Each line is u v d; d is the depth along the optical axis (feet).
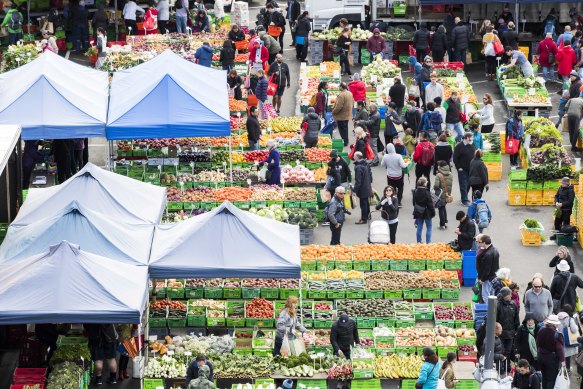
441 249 191.62
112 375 159.84
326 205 214.90
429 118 238.68
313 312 174.40
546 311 168.25
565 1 300.20
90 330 157.58
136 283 156.97
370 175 213.46
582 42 289.94
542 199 223.92
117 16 325.01
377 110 241.96
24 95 206.18
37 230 164.96
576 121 245.04
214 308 175.01
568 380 156.56
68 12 322.55
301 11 354.33
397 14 315.37
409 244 196.34
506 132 239.91
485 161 235.20
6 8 327.47
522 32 315.17
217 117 208.33
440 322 172.24
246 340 168.45
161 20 325.21
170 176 219.82
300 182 220.43
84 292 151.12
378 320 173.17
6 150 172.65
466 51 303.68
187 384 152.46
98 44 294.66
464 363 161.38
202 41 305.32
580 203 205.05
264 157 228.84
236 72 268.62
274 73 271.28
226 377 156.76
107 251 163.12
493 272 178.09
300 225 204.13
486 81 298.35
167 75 212.84
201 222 167.43
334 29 307.99
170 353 162.61
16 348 170.09
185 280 180.24
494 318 127.95
